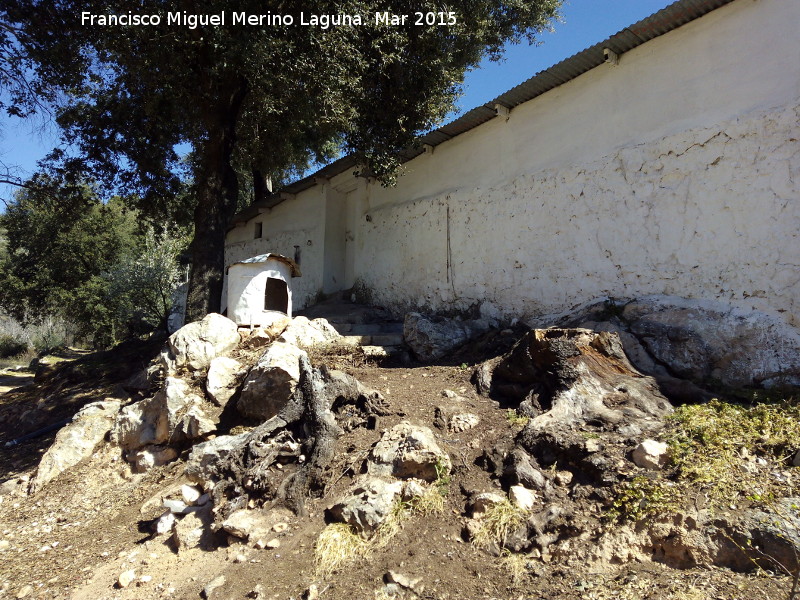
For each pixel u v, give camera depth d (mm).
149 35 7543
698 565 3012
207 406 6129
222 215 9438
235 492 4457
